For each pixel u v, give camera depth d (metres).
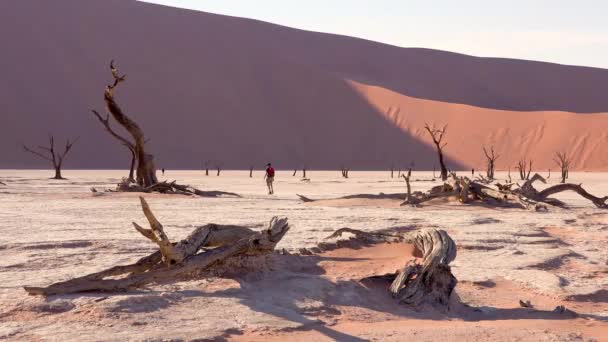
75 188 42.88
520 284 11.69
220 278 9.77
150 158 35.75
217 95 173.00
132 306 8.25
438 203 28.92
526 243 16.34
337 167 168.38
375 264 11.42
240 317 8.19
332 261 11.58
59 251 13.14
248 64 184.75
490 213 25.31
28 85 158.25
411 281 10.05
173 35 184.25
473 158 161.38
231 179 80.50
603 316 9.81
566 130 159.50
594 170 150.12
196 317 8.08
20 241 14.36
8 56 162.25
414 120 172.75
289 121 175.62
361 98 179.62
